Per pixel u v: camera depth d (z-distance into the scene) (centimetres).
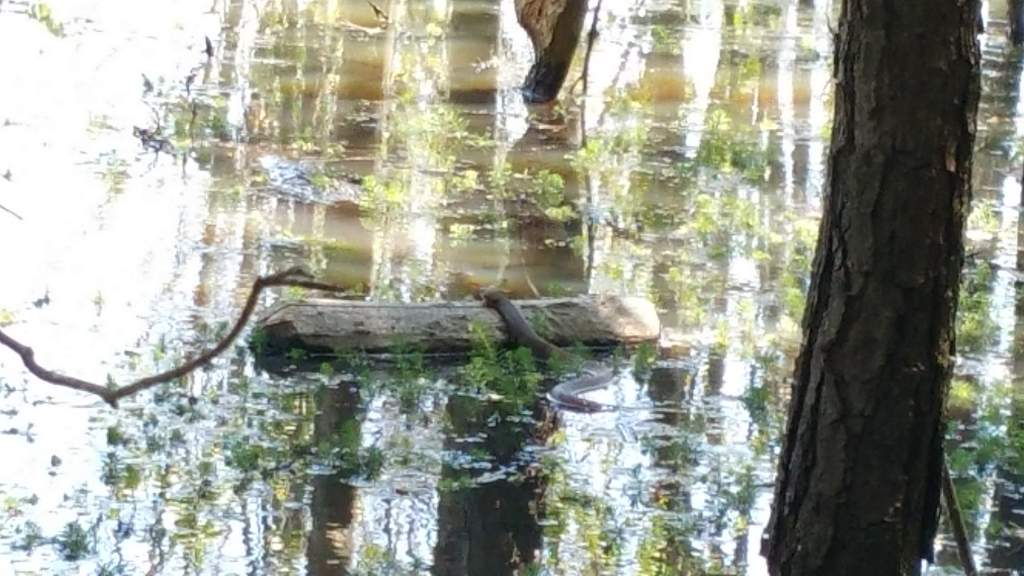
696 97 2156
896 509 696
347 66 2164
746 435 1088
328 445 1000
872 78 666
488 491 970
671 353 1238
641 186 1714
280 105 1930
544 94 2069
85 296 1248
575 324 1242
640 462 1030
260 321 1175
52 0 2388
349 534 901
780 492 722
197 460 986
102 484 941
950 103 667
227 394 1095
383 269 1380
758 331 1295
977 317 1318
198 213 1494
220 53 2172
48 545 856
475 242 1480
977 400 1162
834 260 689
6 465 954
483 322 1212
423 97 2042
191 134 1753
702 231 1555
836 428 694
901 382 683
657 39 2475
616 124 1981
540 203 1619
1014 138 2016
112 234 1407
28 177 1546
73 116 1783
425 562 871
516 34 2475
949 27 661
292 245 1425
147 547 864
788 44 2539
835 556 703
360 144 1792
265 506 927
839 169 683
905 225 671
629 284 1391
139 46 2161
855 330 684
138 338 1174
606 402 1131
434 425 1070
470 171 1705
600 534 922
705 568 885
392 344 1186
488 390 1133
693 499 979
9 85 1881
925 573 888
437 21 2522
